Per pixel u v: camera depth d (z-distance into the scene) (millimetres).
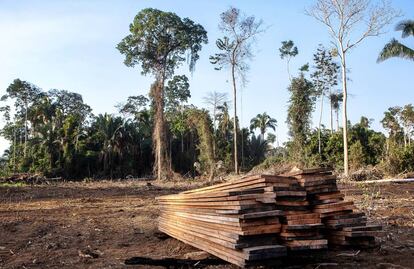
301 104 40000
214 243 5875
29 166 46594
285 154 42094
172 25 41438
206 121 38469
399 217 9727
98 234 8641
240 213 5254
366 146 35219
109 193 19047
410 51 27906
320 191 5875
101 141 47312
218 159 43812
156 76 40406
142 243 7727
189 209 6832
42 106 58531
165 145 37469
